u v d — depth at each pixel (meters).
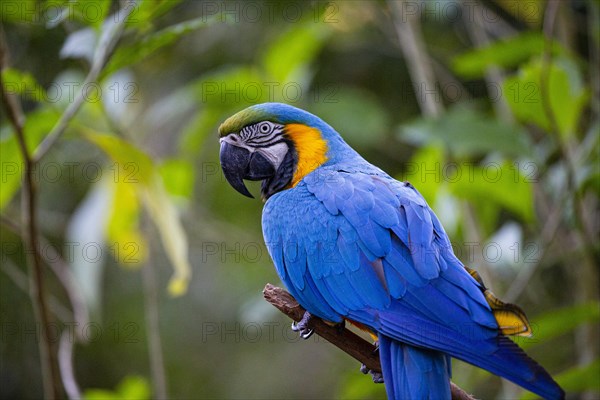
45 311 6.89
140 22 6.70
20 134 6.39
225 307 13.98
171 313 13.95
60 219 12.02
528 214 8.73
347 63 12.47
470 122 8.59
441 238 6.28
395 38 11.62
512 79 8.30
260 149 7.46
